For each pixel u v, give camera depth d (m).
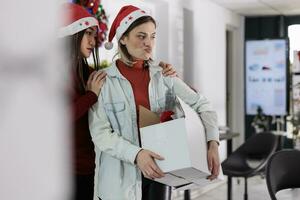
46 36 0.22
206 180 1.48
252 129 7.41
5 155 0.20
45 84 0.22
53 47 0.22
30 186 0.21
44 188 0.21
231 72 7.30
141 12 1.41
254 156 4.44
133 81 1.46
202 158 1.39
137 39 1.40
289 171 2.54
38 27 0.21
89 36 1.41
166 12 4.97
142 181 1.48
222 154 6.41
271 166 2.39
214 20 6.23
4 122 0.20
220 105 6.50
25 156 0.21
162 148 1.32
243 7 6.53
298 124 6.48
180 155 1.30
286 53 6.80
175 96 1.56
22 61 0.21
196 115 1.45
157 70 1.52
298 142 6.46
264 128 6.92
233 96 7.30
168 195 1.56
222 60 6.57
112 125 1.41
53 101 0.22
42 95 0.22
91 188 1.51
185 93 1.56
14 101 0.20
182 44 5.32
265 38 7.04
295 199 2.28
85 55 1.41
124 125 1.40
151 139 1.34
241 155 4.46
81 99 1.32
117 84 1.43
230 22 6.84
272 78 6.89
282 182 2.50
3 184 0.20
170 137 1.31
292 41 7.17
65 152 0.23
